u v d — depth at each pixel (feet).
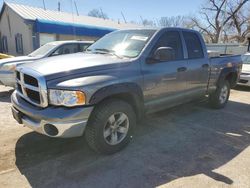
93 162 11.44
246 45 79.41
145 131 15.53
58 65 11.35
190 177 10.53
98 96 10.84
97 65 11.49
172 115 19.04
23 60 23.43
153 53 13.65
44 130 10.62
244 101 25.38
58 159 11.58
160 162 11.69
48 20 52.31
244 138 15.08
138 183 9.99
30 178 10.06
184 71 15.58
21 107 11.37
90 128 11.30
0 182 9.73
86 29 56.95
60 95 10.23
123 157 12.03
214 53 21.01
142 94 13.02
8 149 12.36
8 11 63.10
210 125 17.16
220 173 10.93
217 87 20.22
